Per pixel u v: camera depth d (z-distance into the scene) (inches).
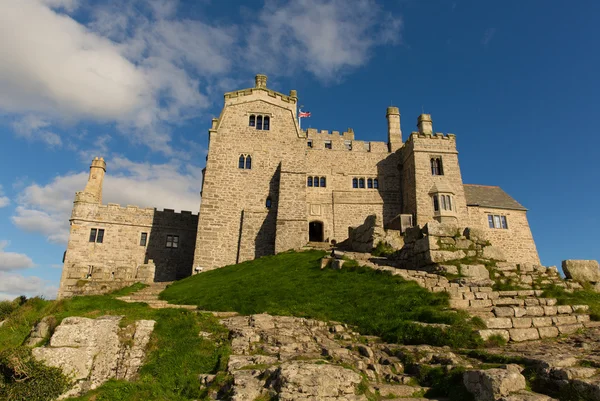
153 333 495.2
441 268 709.9
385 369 421.1
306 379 348.2
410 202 1643.7
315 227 1795.0
